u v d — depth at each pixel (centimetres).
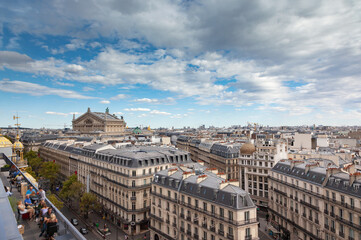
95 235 11806
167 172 10775
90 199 13312
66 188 15312
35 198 3809
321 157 13800
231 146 18175
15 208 3384
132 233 11781
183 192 9350
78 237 2470
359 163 12788
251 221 7625
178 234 9488
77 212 14950
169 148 16125
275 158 14650
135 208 12006
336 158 13012
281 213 11875
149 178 12475
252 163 15775
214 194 8281
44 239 2686
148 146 17662
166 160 13388
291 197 11094
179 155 13962
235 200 7625
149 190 12419
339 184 8688
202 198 8556
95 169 15275
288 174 11481
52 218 2653
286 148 15525
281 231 11581
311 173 10250
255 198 15512
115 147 17950
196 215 8819
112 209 13350
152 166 12631
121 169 12694
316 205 9612
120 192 12656
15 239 1706
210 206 8300
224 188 8244
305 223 10206
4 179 6138
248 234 7600
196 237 8712
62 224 2922
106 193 14025
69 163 19638
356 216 7856
